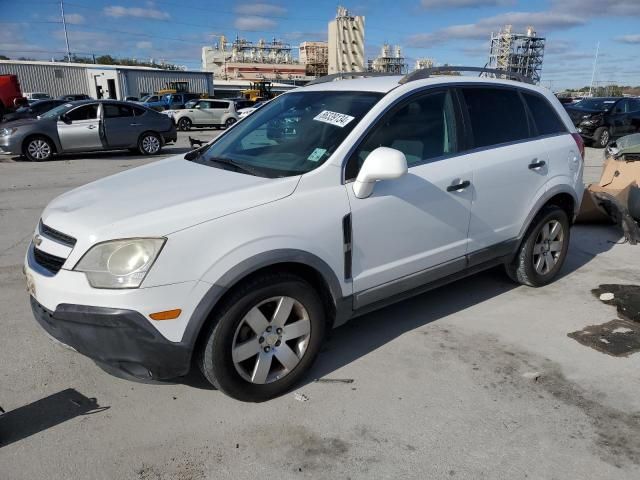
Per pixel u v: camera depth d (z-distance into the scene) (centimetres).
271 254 268
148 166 369
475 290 454
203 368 273
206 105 2764
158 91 4750
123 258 244
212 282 254
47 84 4534
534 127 429
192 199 269
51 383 306
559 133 448
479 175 371
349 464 246
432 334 372
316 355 307
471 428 270
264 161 326
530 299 434
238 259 260
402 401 293
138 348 247
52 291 254
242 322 271
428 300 432
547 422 276
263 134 360
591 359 338
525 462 247
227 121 2803
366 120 320
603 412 284
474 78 396
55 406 285
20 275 473
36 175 1067
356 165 310
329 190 296
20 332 365
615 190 634
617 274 495
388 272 328
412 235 336
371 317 400
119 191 298
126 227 248
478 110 387
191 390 302
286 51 11781
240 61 11219
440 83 366
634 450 255
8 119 1472
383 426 272
